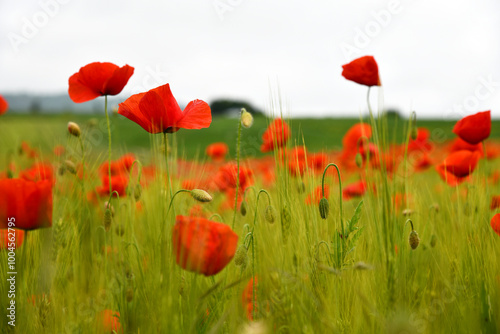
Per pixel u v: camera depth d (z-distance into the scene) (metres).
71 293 0.75
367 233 0.83
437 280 0.81
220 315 0.72
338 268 0.74
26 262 0.75
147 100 0.73
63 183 0.89
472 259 0.79
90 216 0.87
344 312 0.74
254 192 0.92
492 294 0.75
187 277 0.73
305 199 0.81
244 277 0.74
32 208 0.72
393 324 0.63
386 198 0.76
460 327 0.72
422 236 0.85
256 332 0.61
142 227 0.89
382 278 0.74
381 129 0.78
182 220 0.67
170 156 0.90
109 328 0.71
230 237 0.67
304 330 0.68
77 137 0.86
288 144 0.81
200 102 0.78
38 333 0.71
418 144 1.36
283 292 0.69
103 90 0.82
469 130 0.94
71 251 0.81
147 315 0.72
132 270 0.76
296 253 0.75
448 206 0.96
